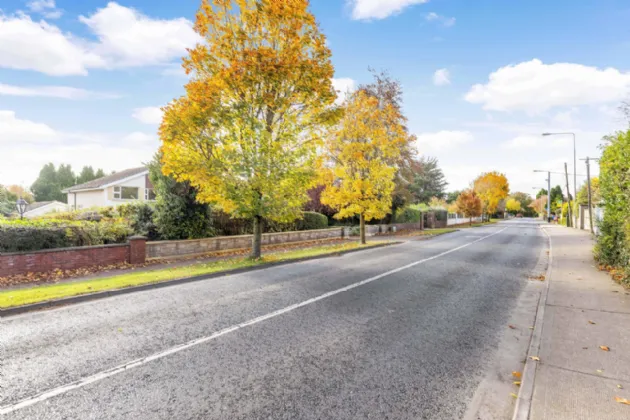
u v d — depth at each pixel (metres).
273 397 3.60
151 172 15.77
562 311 6.39
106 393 3.66
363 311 6.64
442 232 31.31
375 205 18.42
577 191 40.34
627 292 7.77
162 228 15.18
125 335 5.30
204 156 11.58
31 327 5.65
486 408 3.46
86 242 12.21
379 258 14.10
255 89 11.58
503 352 4.84
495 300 7.61
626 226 8.45
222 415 3.29
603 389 3.61
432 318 6.29
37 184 65.88
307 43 11.88
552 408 3.28
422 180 53.47
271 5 11.10
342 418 3.26
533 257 14.60
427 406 3.48
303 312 6.53
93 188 29.80
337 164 19.33
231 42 11.45
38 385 3.81
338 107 12.70
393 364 4.40
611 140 10.27
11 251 10.09
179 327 5.66
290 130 12.17
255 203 11.82
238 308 6.75
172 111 10.98
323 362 4.43
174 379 3.96
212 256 14.77
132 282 8.53
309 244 20.33
